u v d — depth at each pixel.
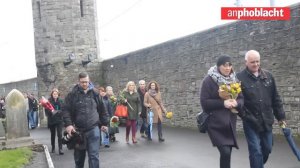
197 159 9.07
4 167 8.90
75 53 23.75
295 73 10.81
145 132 13.79
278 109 6.33
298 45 10.68
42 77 23.94
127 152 10.76
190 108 15.66
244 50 12.62
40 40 23.84
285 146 9.54
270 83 6.26
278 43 11.32
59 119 11.27
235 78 6.06
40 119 23.11
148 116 12.73
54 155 11.11
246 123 6.20
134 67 19.91
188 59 15.58
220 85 5.92
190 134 13.58
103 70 24.19
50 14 23.53
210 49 14.27
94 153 7.10
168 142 12.05
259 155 6.10
